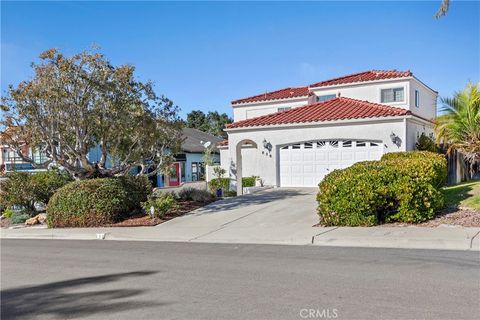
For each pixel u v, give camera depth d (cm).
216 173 2402
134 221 1515
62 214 1545
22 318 599
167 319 558
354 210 1144
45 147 1645
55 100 1482
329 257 859
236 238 1137
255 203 1688
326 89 2722
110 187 1562
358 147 2016
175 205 1642
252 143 2256
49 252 1109
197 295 653
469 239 909
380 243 969
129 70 1568
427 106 2842
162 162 1805
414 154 1582
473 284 637
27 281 805
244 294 643
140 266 879
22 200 1838
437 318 512
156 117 1692
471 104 1598
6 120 1522
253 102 2866
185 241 1173
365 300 586
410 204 1115
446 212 1180
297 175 2153
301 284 677
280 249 980
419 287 631
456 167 1980
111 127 1582
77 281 784
